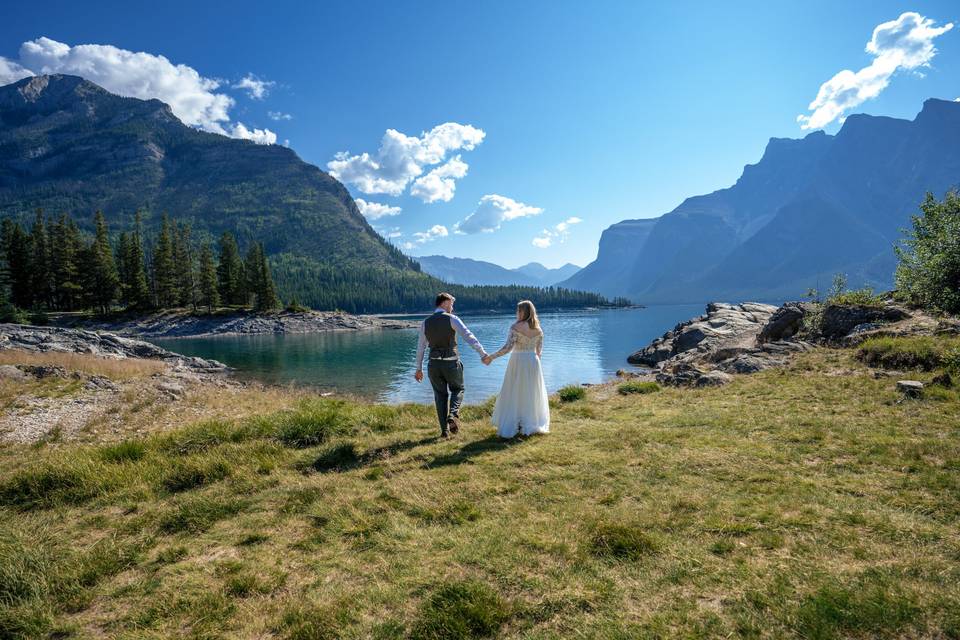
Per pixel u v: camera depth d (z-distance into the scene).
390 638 2.64
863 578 2.83
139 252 83.38
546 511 4.19
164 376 23.41
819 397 8.17
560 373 29.03
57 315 77.56
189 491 5.39
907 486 4.27
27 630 2.85
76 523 4.59
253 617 2.90
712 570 3.07
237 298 96.69
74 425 11.55
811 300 17.91
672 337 33.38
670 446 5.88
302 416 7.54
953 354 8.85
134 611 3.04
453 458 5.90
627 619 2.67
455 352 7.18
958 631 2.33
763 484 4.50
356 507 4.54
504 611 2.77
